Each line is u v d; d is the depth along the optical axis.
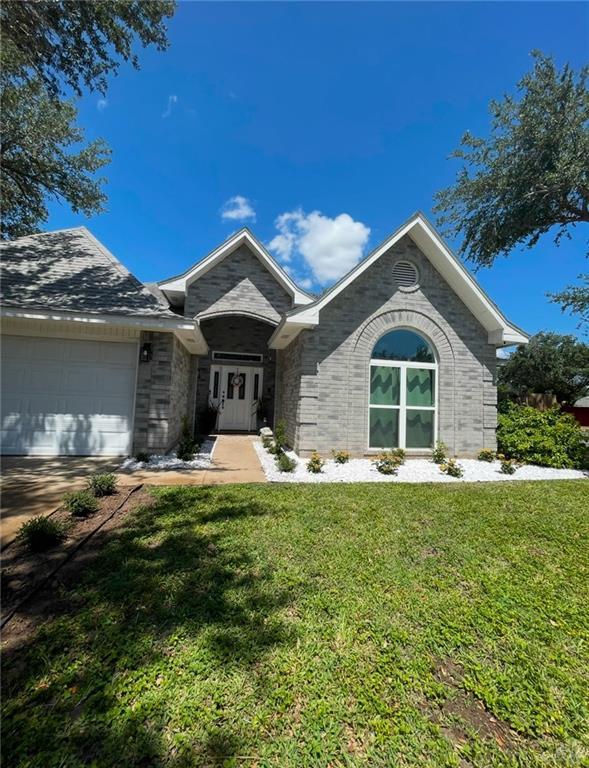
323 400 9.74
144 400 8.84
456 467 8.46
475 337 10.76
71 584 3.10
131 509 5.04
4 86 9.09
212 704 2.02
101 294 8.89
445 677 2.33
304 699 2.09
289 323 9.43
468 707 2.13
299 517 4.88
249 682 2.18
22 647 2.39
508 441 10.50
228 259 13.49
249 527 4.44
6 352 8.33
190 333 9.50
